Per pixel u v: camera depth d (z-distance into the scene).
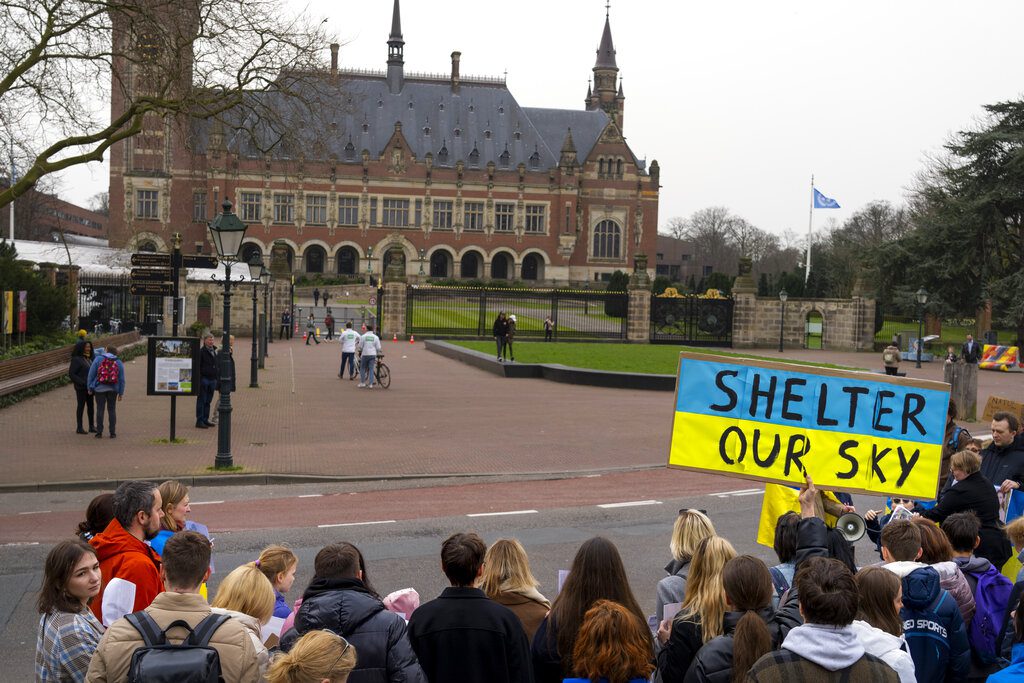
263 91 29.17
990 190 66.50
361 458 21.36
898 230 111.69
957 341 72.75
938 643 6.75
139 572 6.68
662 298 65.56
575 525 15.36
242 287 64.75
